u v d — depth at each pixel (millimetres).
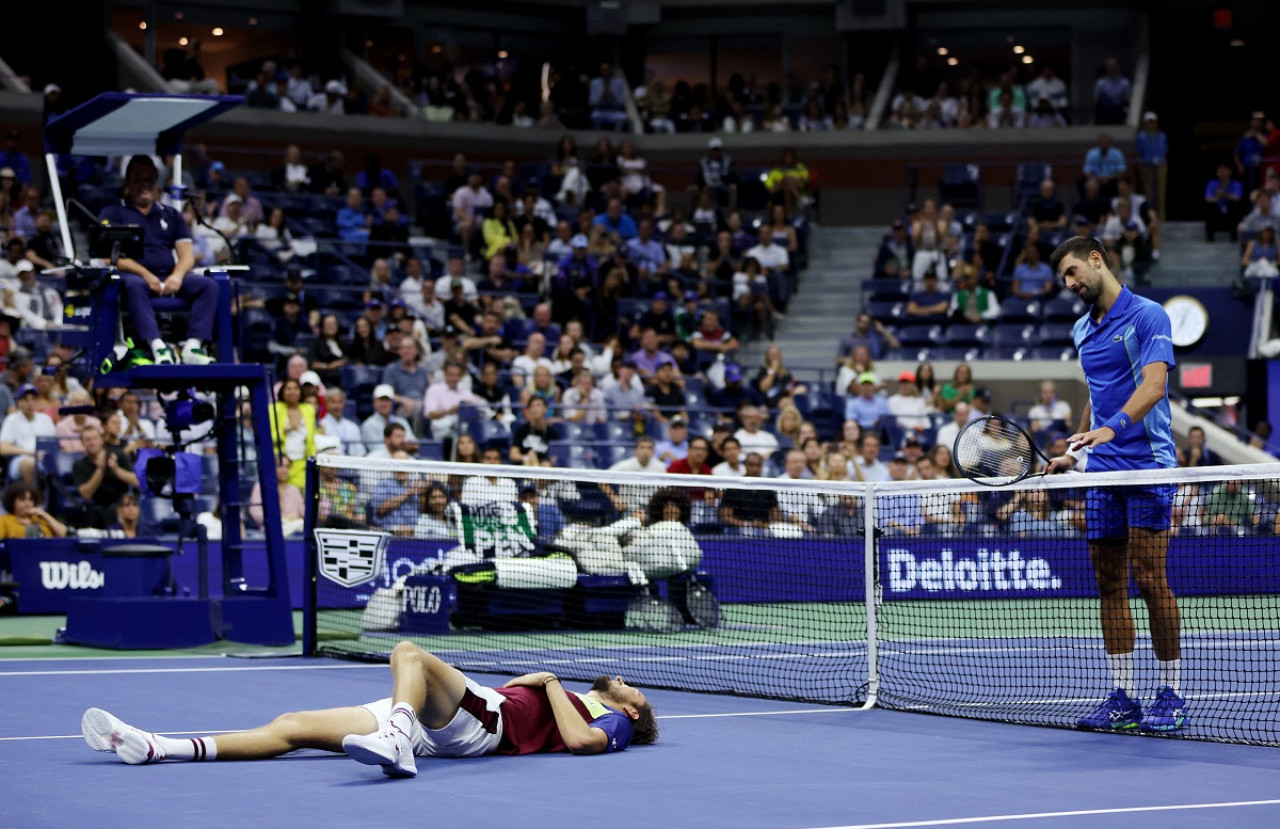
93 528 14414
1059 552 12227
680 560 12500
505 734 6355
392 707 5980
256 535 14758
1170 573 11281
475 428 17203
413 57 31062
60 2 27406
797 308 25312
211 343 11523
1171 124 32719
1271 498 14016
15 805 5152
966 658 10328
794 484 8781
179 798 5301
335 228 23656
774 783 5738
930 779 5867
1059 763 6320
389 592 12211
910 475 17094
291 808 5121
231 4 29391
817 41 32219
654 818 4973
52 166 11445
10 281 18672
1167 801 5367
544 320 20953
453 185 25812
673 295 22609
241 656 10625
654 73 32531
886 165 30109
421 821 4891
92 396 12703
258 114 27469
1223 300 24359
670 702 8492
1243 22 31641
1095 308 7559
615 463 17047
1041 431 19500
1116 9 31578
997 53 32188
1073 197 29531
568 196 26656
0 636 11898
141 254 11109
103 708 7793
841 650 10805
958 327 23219
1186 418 22172
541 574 12242
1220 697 8703
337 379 18109
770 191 27031
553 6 31672
